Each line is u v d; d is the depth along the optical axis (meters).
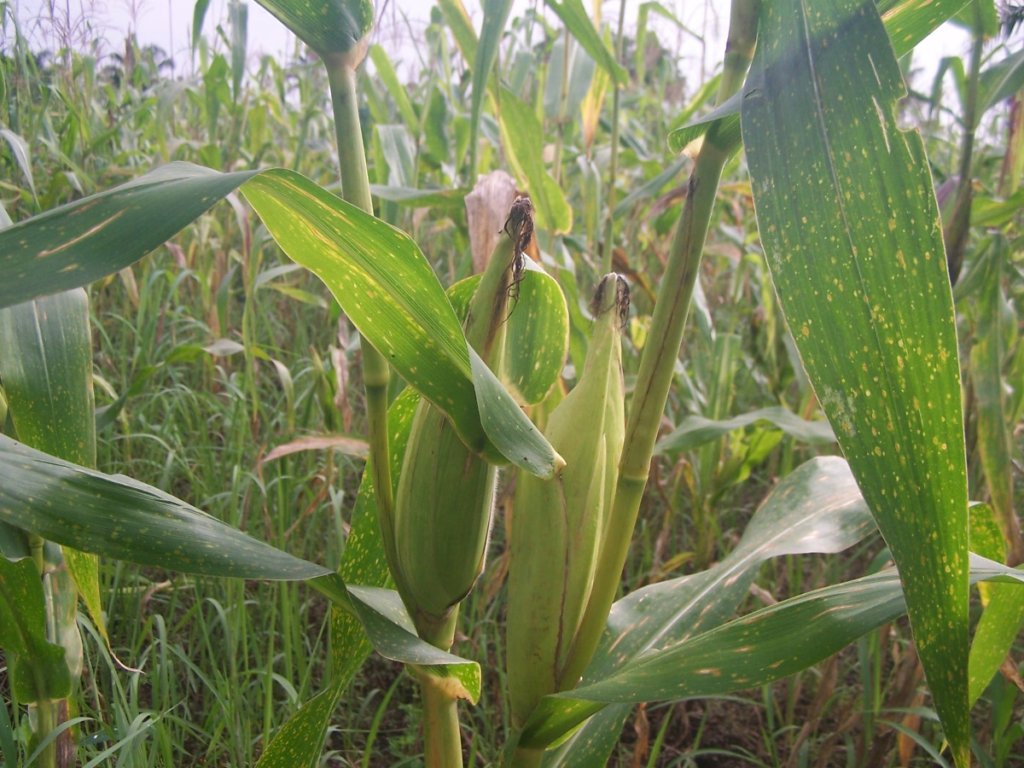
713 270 2.37
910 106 1.90
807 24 0.36
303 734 0.58
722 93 0.45
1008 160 1.20
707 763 1.05
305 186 0.38
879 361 0.33
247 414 1.40
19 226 0.33
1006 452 0.94
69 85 1.69
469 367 0.45
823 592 0.50
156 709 0.84
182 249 1.88
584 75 1.58
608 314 0.55
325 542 1.30
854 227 0.33
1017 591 0.60
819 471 0.73
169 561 0.45
